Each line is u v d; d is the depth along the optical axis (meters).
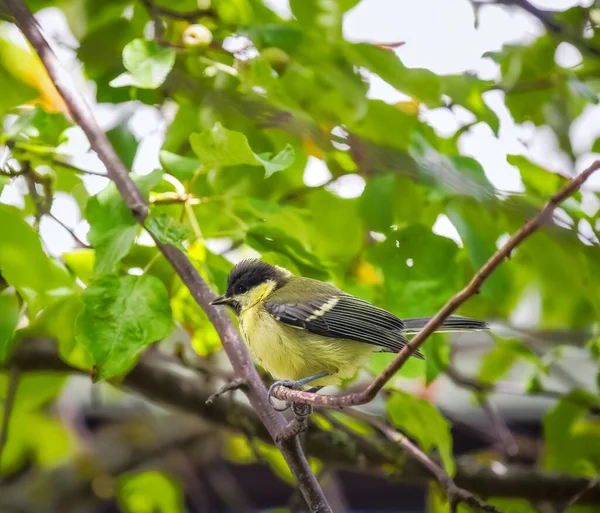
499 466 10.90
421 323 8.32
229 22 8.95
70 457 13.25
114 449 13.85
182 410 10.11
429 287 8.40
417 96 8.54
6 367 9.70
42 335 9.52
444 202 8.45
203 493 14.66
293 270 8.45
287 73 9.08
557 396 10.55
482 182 8.31
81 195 9.41
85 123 7.55
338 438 10.34
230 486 14.45
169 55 7.43
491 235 8.90
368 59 8.42
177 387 10.08
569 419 10.70
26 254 7.34
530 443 13.23
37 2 9.38
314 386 8.94
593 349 9.98
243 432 10.17
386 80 8.48
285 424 6.68
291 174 9.47
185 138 9.20
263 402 6.79
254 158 7.17
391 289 8.41
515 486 10.73
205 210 8.48
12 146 7.79
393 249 8.41
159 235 6.84
